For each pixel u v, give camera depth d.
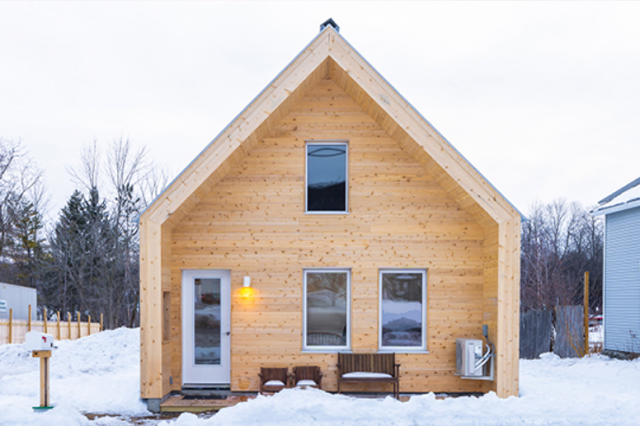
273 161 9.07
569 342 14.90
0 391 8.77
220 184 8.99
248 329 8.78
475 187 8.03
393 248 8.97
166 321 8.46
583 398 7.62
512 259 7.93
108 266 30.55
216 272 9.07
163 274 8.13
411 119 8.18
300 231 8.98
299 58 8.17
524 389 8.54
